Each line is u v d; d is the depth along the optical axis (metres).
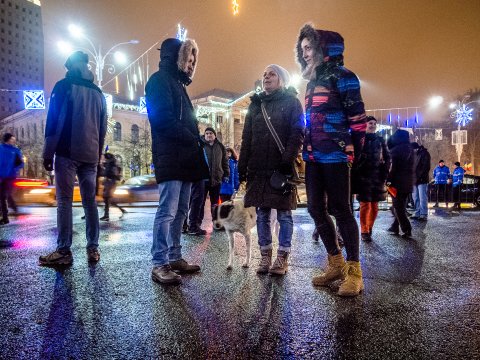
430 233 7.71
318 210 3.72
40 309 3.03
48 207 15.41
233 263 4.78
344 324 2.72
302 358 2.23
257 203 4.23
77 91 4.64
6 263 4.64
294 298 3.31
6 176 9.07
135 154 46.31
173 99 4.09
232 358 2.23
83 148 4.66
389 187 7.32
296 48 3.88
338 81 3.54
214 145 8.14
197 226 7.33
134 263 4.66
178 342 2.44
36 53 125.38
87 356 2.26
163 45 4.23
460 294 3.44
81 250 5.48
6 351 2.32
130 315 2.90
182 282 3.84
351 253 3.54
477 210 14.78
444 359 2.21
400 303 3.18
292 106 4.30
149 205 16.17
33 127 49.38
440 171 16.14
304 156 3.74
